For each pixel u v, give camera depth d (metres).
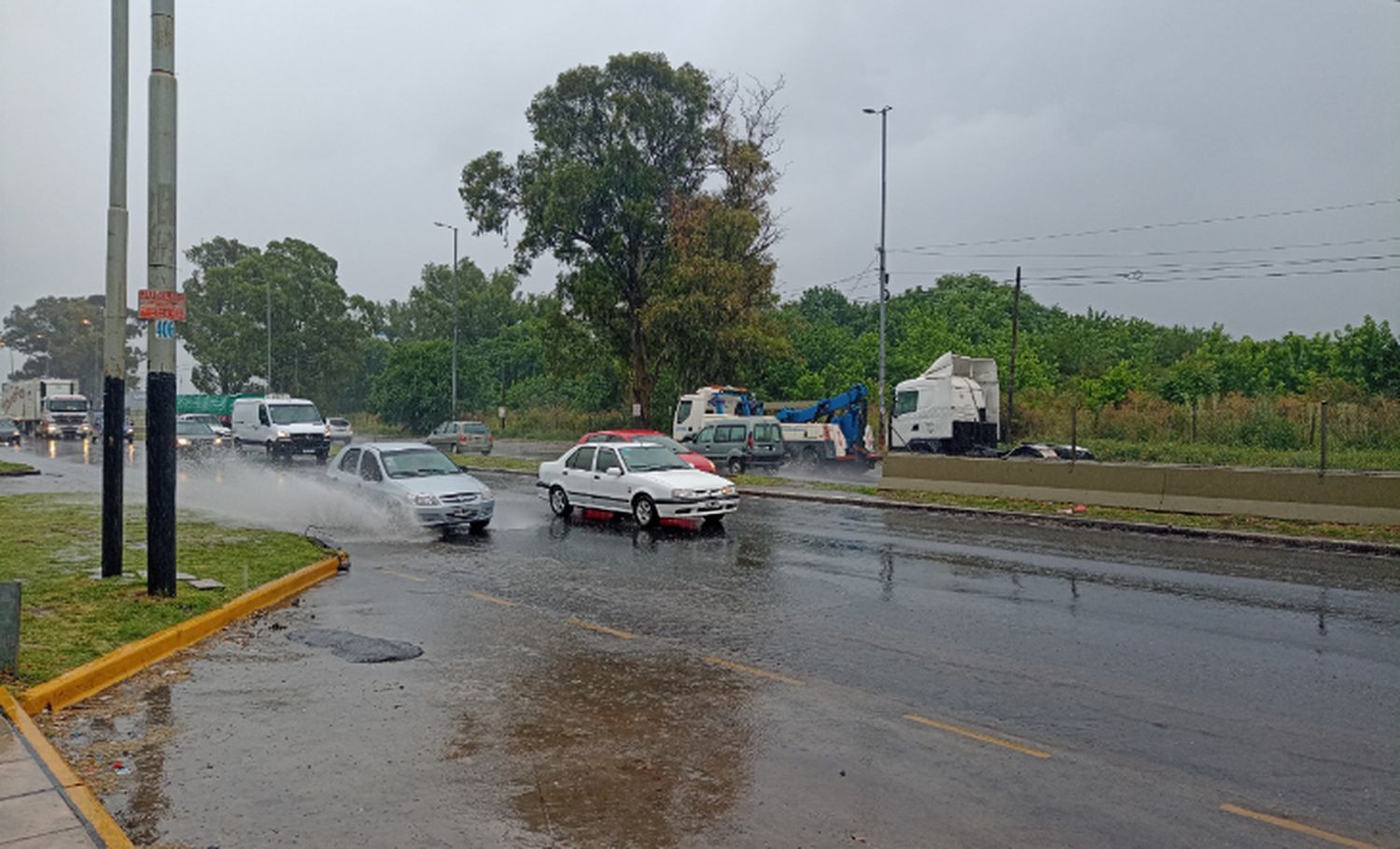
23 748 5.62
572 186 42.09
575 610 10.31
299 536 14.92
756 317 42.50
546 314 48.09
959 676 7.73
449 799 5.27
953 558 13.98
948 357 31.95
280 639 8.95
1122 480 19.22
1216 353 51.97
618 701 7.07
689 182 46.44
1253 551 14.72
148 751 5.97
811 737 6.30
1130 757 5.96
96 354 121.50
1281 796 5.37
